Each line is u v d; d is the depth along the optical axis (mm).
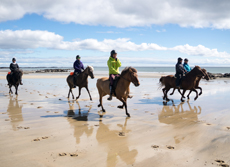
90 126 5781
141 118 6703
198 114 7168
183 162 3434
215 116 6805
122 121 6340
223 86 17094
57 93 13062
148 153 3840
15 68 12672
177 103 9539
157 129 5441
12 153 3840
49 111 7801
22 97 11273
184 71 9953
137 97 11477
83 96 11844
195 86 10047
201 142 4391
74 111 7844
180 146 4184
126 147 4168
